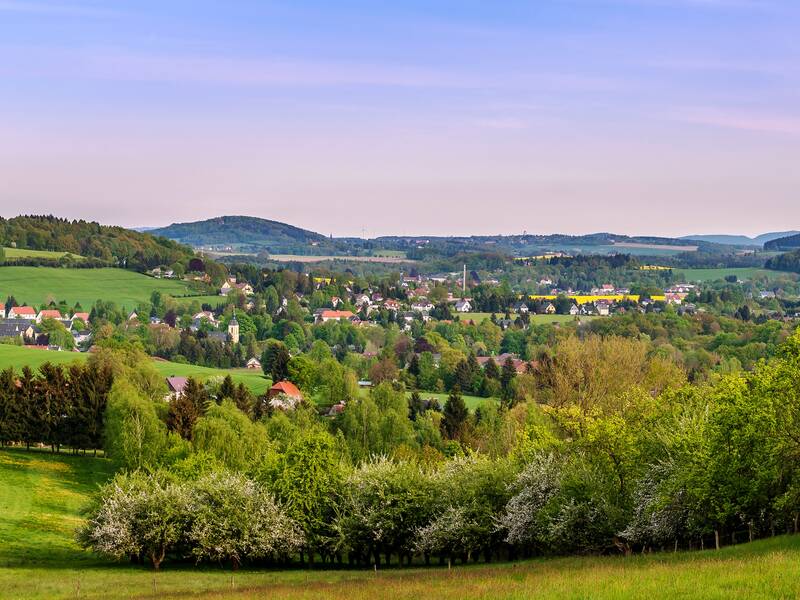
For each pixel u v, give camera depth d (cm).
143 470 9675
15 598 4888
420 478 6675
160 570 6294
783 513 4897
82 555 6925
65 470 10738
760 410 4716
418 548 6238
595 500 5606
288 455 6862
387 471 6706
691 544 5491
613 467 5969
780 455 4691
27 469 10531
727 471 4878
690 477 4975
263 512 6394
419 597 3956
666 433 5828
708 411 5766
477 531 6103
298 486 6638
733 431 4822
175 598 4547
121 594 4991
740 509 4962
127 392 11088
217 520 6325
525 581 4172
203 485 6644
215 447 9656
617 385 10681
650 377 10762
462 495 6388
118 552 6338
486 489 6341
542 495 5862
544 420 10725
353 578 5447
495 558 6444
